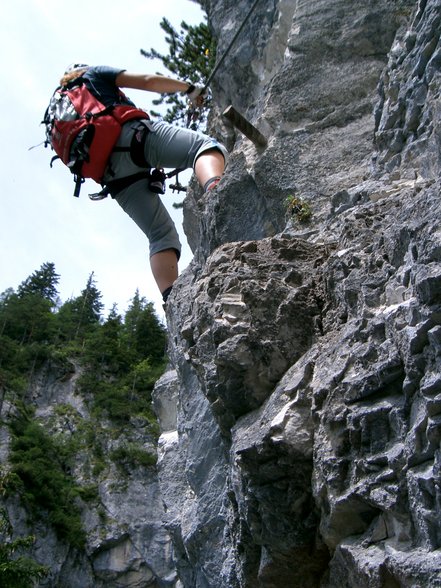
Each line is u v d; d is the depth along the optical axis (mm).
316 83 8516
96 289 86812
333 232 5988
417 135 6656
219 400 4961
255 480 4281
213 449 6891
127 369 64688
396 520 3580
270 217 7520
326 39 8883
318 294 4793
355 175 7371
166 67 18062
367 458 3758
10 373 58000
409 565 3332
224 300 4816
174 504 8680
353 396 3902
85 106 4793
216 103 11789
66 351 64250
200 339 5012
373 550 3648
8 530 19750
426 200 4145
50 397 58750
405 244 4168
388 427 3748
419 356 3615
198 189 9812
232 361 4613
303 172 7594
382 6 8875
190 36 17984
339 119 8102
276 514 4273
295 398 4250
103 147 4777
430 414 3459
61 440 53438
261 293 4754
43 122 4996
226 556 6430
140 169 4988
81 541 44812
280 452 4164
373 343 3986
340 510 3838
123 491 48438
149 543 45562
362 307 4242
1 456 47281
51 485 46812
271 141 7973
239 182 7711
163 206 5199
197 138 4848
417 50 7066
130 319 80750
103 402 56719
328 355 4258
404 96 6930
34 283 90875
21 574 18844
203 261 7723
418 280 3658
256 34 11156
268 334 4656
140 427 54625
